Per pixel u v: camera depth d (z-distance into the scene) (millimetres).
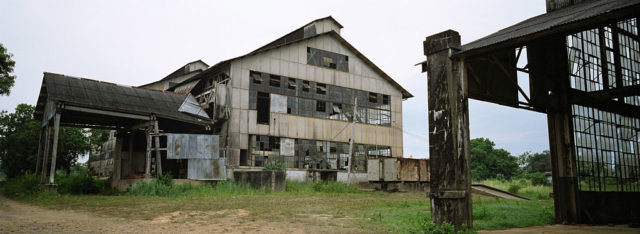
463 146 7547
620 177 11070
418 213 11352
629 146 11609
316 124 28891
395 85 33531
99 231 8031
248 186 21922
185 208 12680
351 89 31188
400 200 18516
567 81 10398
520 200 20328
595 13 6066
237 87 25859
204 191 19750
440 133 7859
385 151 32094
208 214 11148
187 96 25484
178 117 23000
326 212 12078
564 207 10078
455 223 7391
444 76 7930
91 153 44094
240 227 8703
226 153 24656
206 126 24391
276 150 26906
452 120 7652
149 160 21578
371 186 28359
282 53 28203
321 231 8141
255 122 26188
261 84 26953
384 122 32469
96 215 11047
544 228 9008
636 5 5527
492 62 8883
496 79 9148
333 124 29703
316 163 28422
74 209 12805
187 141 22281
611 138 11180
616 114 11508
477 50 7449
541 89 10109
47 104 23094
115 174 24641
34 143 35219
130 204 14188
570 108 10344
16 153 34625
